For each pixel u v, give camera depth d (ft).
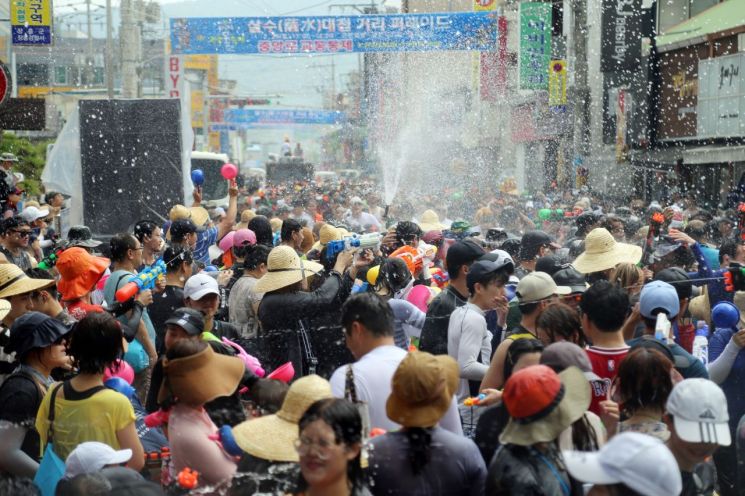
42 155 90.94
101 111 53.62
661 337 16.31
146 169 53.78
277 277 22.02
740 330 18.86
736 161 69.82
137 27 104.94
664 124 82.79
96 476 12.71
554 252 30.04
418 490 12.52
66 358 16.49
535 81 94.17
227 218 33.78
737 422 17.88
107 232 53.62
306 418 11.43
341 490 11.48
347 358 21.83
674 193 72.23
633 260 25.18
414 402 12.48
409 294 22.67
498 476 12.17
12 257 32.94
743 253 26.18
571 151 100.17
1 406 15.78
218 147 224.12
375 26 87.30
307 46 87.86
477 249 19.72
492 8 91.25
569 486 12.26
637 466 10.46
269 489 12.94
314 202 69.92
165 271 22.74
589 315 16.12
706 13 78.84
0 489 14.01
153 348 21.22
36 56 132.57
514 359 15.61
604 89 93.56
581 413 12.47
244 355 17.28
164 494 12.52
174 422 14.46
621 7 82.79
